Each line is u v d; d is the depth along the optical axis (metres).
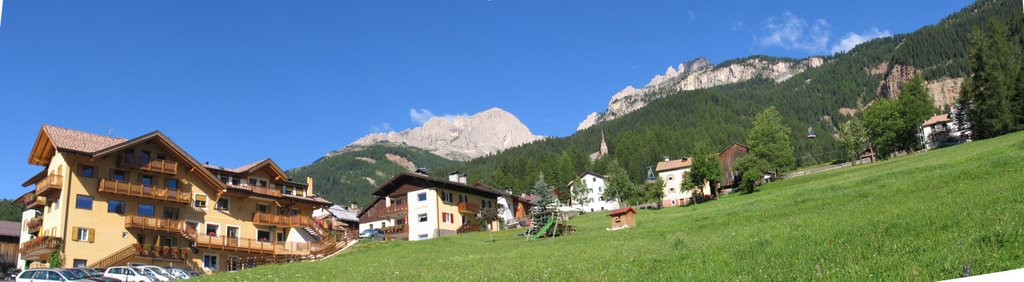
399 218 88.44
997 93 99.00
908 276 16.59
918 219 25.53
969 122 114.50
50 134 57.75
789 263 21.14
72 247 55.12
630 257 29.64
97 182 58.09
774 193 82.00
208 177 65.50
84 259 55.66
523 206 112.62
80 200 56.66
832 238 25.38
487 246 54.69
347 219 101.00
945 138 125.75
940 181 40.78
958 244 19.36
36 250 55.09
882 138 118.00
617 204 141.88
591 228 67.88
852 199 42.94
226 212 67.62
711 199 105.88
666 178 149.38
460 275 29.62
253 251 65.62
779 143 119.25
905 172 57.03
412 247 58.56
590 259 31.20
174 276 45.75
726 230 39.72
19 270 57.25
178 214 63.47
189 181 65.06
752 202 65.56
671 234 44.09
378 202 95.19
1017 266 15.95
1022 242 18.03
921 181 43.16
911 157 96.31
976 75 103.06
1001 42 102.50
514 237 65.31
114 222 58.44
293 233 73.44
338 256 57.75
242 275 40.47
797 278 18.34
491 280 26.25
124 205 59.59
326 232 76.12
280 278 36.62
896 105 120.69
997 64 100.50
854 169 96.38
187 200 63.19
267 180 73.44
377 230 86.81
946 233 21.72
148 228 59.69
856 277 17.41
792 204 47.69
